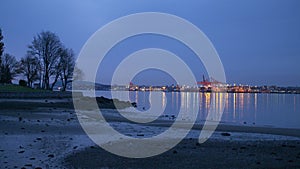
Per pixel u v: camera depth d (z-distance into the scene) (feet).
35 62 317.22
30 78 328.70
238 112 196.44
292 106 283.18
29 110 128.36
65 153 45.91
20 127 72.84
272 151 52.08
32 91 253.03
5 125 75.15
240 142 62.69
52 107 153.69
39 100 204.33
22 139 56.75
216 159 44.09
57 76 327.67
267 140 68.33
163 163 41.27
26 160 40.55
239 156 46.65
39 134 63.93
